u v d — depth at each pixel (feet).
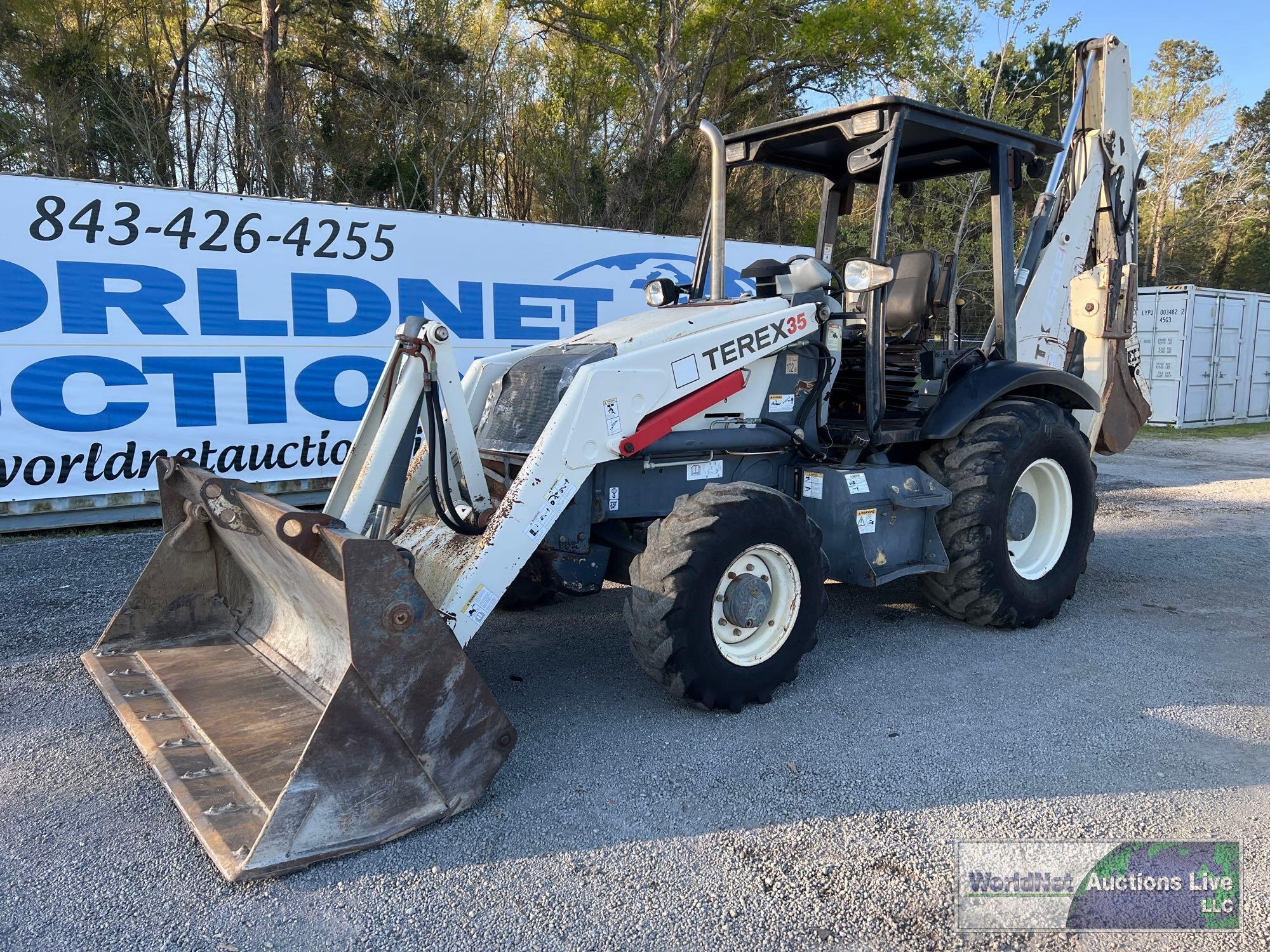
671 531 10.73
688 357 11.76
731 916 7.33
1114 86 19.27
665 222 61.41
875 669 12.97
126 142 49.55
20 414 20.27
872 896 7.61
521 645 14.06
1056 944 7.03
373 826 8.24
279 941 6.99
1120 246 20.11
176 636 12.58
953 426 13.91
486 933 7.09
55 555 19.27
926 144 14.56
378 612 8.14
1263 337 51.52
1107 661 13.28
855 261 12.35
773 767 9.87
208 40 57.67
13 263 19.83
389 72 57.88
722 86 66.95
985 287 51.39
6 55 49.37
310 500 24.43
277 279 22.94
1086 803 9.13
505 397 12.47
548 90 66.23
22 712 11.25
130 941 6.97
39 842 8.38
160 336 21.63
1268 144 128.88
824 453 13.58
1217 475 31.71
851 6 58.08
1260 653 13.65
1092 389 16.46
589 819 8.78
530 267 26.76
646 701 11.83
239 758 9.04
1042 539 15.40
